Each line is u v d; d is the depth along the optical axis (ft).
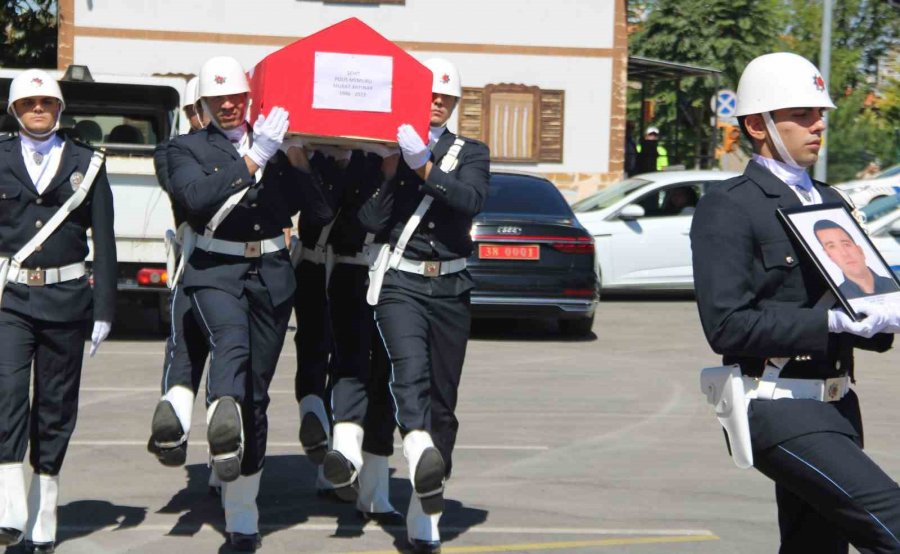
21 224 21.17
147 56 92.63
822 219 15.16
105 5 92.07
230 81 21.01
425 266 21.18
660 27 125.90
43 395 21.62
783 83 15.30
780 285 15.19
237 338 20.53
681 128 126.21
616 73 96.78
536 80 96.32
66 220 21.40
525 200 50.67
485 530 23.68
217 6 92.99
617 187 65.82
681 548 22.70
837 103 132.87
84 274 21.71
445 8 95.20
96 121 51.39
